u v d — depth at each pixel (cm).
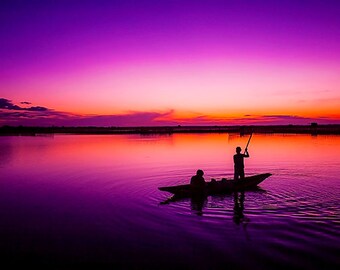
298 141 4134
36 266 690
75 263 700
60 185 1502
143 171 1828
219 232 854
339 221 911
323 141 4103
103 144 3966
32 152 3006
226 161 2172
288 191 1270
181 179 1581
